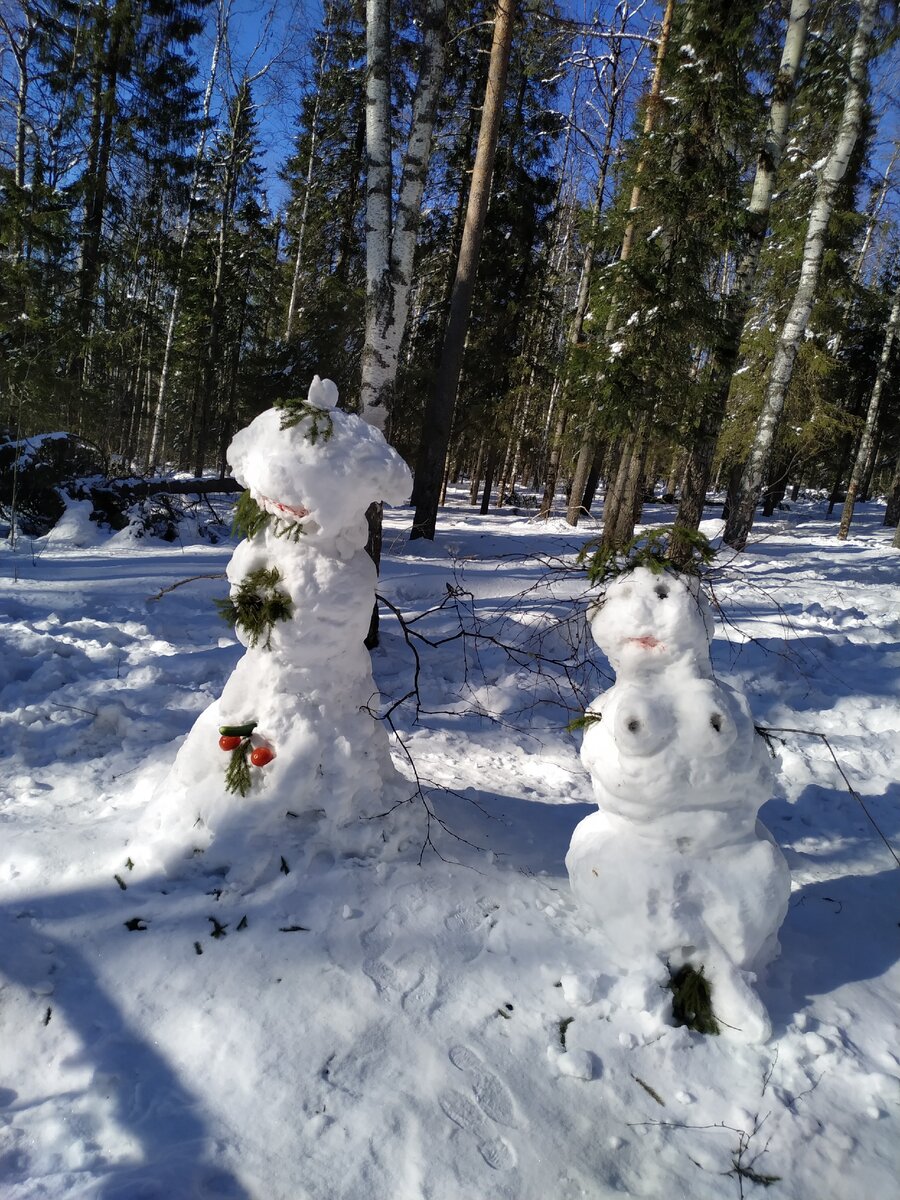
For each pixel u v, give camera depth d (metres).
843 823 4.28
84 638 6.20
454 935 2.75
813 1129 2.15
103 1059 2.16
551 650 6.63
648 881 2.56
